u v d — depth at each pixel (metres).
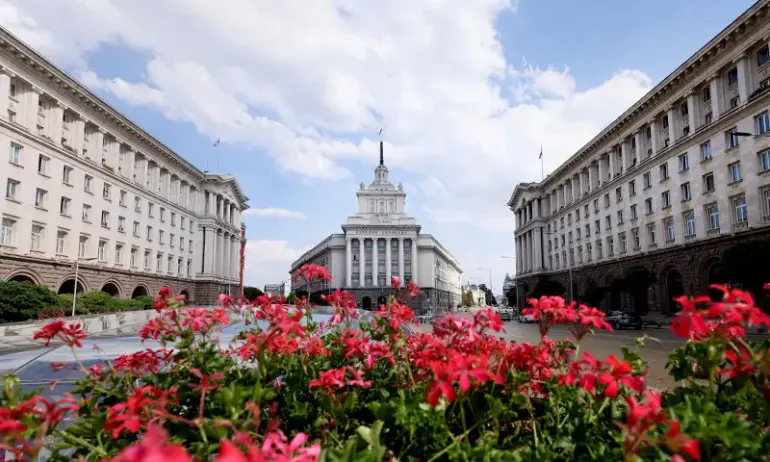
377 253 99.25
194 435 2.36
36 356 5.32
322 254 113.56
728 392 2.75
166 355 3.21
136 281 48.78
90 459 2.12
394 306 3.46
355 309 4.09
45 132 36.16
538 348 2.89
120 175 46.12
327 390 2.65
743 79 30.39
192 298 64.56
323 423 2.56
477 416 2.66
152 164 54.41
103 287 44.66
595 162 52.88
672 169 37.62
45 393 3.92
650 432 1.99
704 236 33.72
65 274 37.09
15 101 33.09
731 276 25.62
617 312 34.97
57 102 37.06
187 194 63.97
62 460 2.19
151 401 1.99
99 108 42.03
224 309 3.63
